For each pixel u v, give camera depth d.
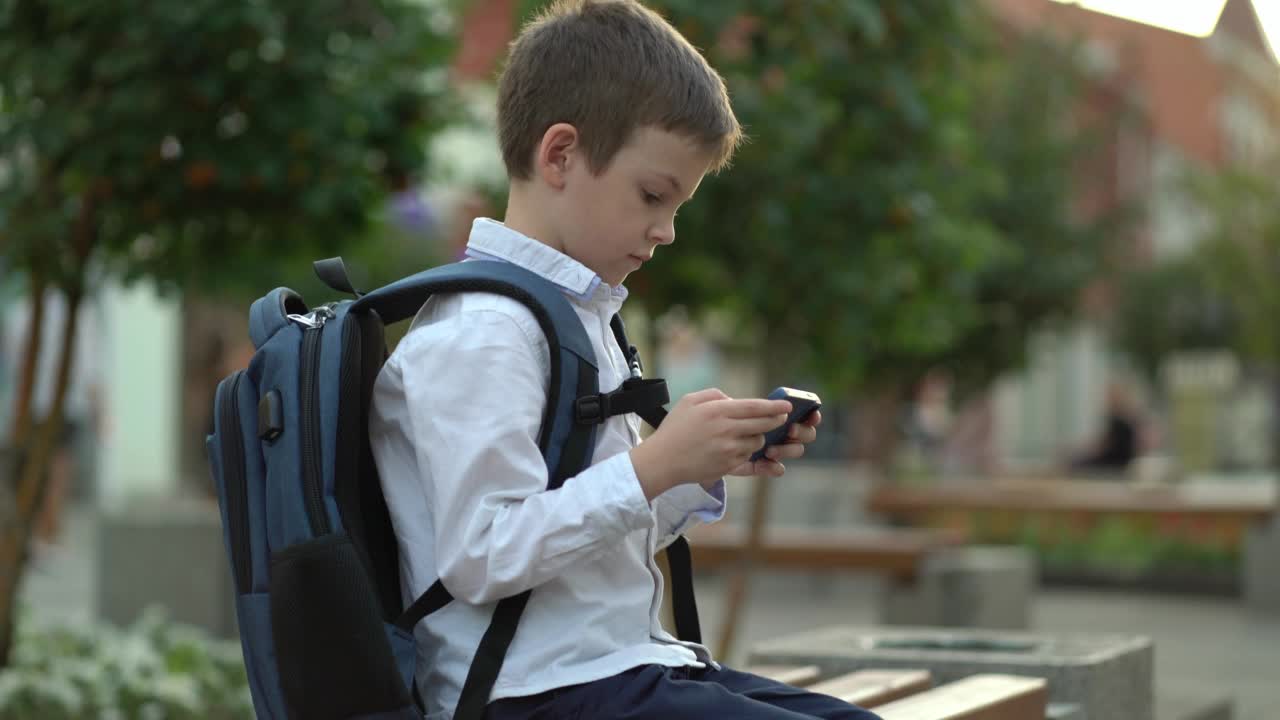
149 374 17.80
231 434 1.92
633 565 1.95
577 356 1.87
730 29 4.88
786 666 3.60
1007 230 14.27
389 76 4.64
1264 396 22.84
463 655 1.87
